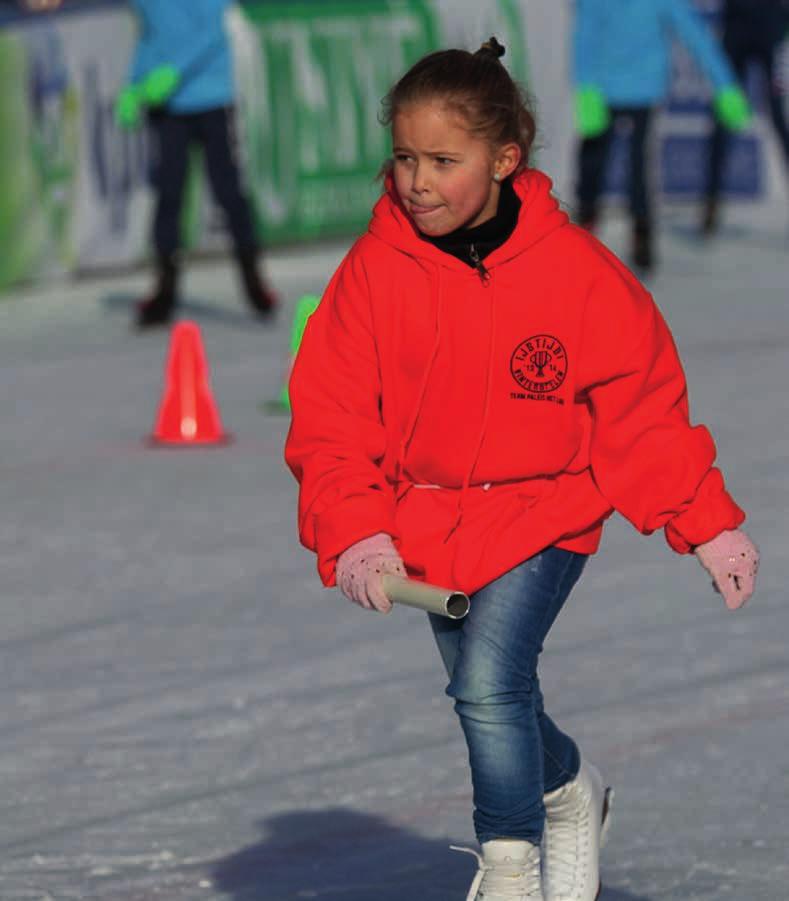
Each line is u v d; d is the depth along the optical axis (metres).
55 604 15.29
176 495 19.19
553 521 8.27
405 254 8.20
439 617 8.48
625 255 37.75
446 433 8.28
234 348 28.44
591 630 14.07
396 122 7.93
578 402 8.42
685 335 28.20
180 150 29.73
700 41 34.38
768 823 10.23
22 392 25.14
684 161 44.84
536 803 8.20
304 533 8.23
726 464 19.66
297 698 12.71
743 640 13.67
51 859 10.05
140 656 13.81
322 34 36.88
